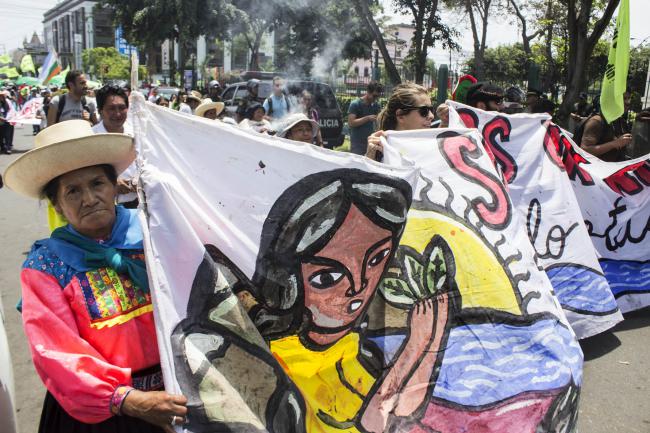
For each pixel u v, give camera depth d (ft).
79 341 6.25
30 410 12.03
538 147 15.42
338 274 8.19
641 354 14.83
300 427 7.09
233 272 7.41
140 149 7.02
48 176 6.64
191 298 6.64
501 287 9.89
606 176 17.19
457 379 9.01
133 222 7.21
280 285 7.74
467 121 15.15
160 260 6.61
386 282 9.56
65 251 6.63
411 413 8.71
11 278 20.16
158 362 6.79
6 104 56.34
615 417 11.78
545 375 9.09
